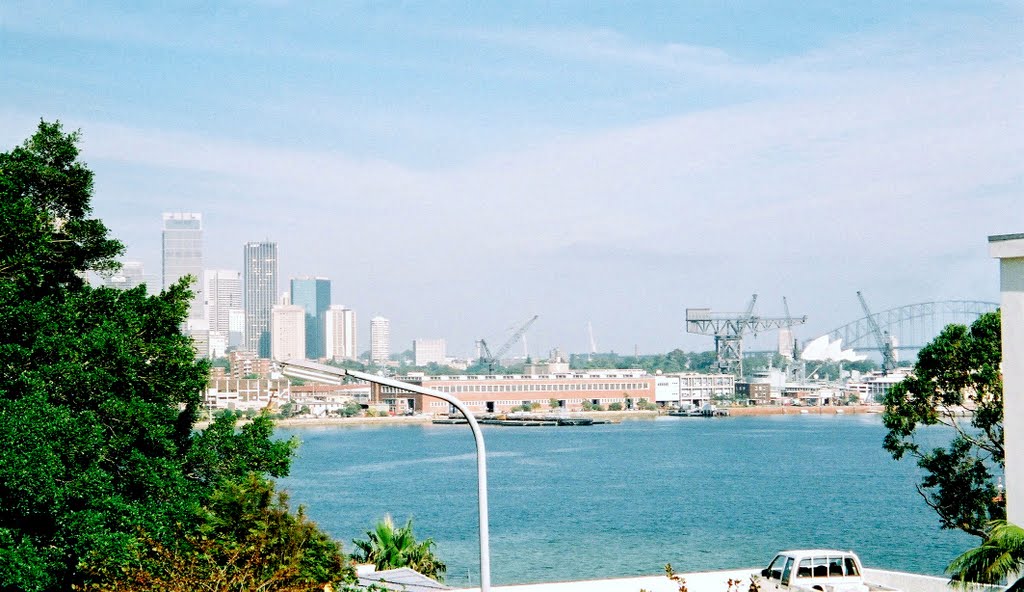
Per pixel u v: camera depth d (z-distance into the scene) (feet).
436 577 184.96
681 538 400.06
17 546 110.22
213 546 98.99
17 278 122.93
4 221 120.57
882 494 552.00
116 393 131.13
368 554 177.47
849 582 124.16
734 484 604.08
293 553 103.50
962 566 81.82
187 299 148.25
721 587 156.87
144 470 128.77
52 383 120.67
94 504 117.08
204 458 144.05
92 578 115.24
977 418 150.00
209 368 147.54
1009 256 99.91
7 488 107.55
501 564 341.41
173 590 95.14
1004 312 100.89
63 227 141.49
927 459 154.61
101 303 141.79
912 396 155.84
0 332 120.57
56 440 112.88
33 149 143.74
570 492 564.71
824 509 489.67
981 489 150.92
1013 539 79.10
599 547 377.50
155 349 137.80
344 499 533.14
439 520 454.81
